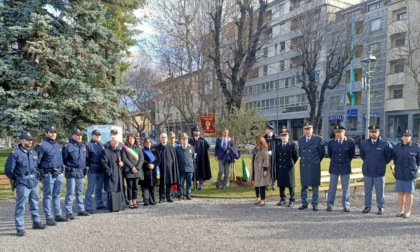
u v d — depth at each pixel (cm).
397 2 3700
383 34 3862
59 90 1401
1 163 1905
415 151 777
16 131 1259
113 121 1566
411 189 780
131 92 1644
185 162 1005
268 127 1026
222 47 2167
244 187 1176
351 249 565
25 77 1309
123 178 898
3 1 1380
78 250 566
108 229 691
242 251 557
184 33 2383
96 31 1490
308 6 3444
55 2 1429
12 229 696
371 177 823
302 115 4838
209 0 2188
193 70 2670
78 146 800
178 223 734
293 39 3397
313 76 2925
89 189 845
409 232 662
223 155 1162
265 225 714
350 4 4347
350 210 856
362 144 847
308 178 860
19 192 661
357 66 4091
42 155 723
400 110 3734
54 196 753
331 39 3084
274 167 951
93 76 1502
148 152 929
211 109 2442
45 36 1347
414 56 3375
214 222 741
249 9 1527
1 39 1316
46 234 660
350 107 4206
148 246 584
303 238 625
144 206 918
